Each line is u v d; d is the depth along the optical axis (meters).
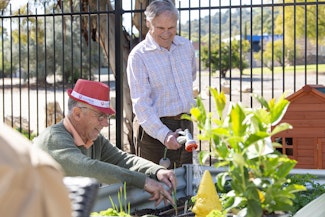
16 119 14.59
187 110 4.65
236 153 2.12
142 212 3.29
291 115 4.61
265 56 28.69
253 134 2.07
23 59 18.55
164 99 4.58
